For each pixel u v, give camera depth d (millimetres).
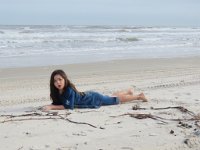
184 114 7371
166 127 6398
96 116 7113
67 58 20266
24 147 5254
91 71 15578
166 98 9180
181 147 5488
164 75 14312
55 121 6672
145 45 31938
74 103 7992
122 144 5512
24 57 20344
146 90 10656
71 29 57094
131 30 60500
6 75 14227
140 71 15602
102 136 5844
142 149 5344
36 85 12141
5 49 24531
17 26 63688
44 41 31391
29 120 6715
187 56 22844
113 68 16594
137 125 6500
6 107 8516
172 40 39219
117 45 30875
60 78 7820
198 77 13703
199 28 87438
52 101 8656
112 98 8352
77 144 5438
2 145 5320
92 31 53438
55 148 5246
